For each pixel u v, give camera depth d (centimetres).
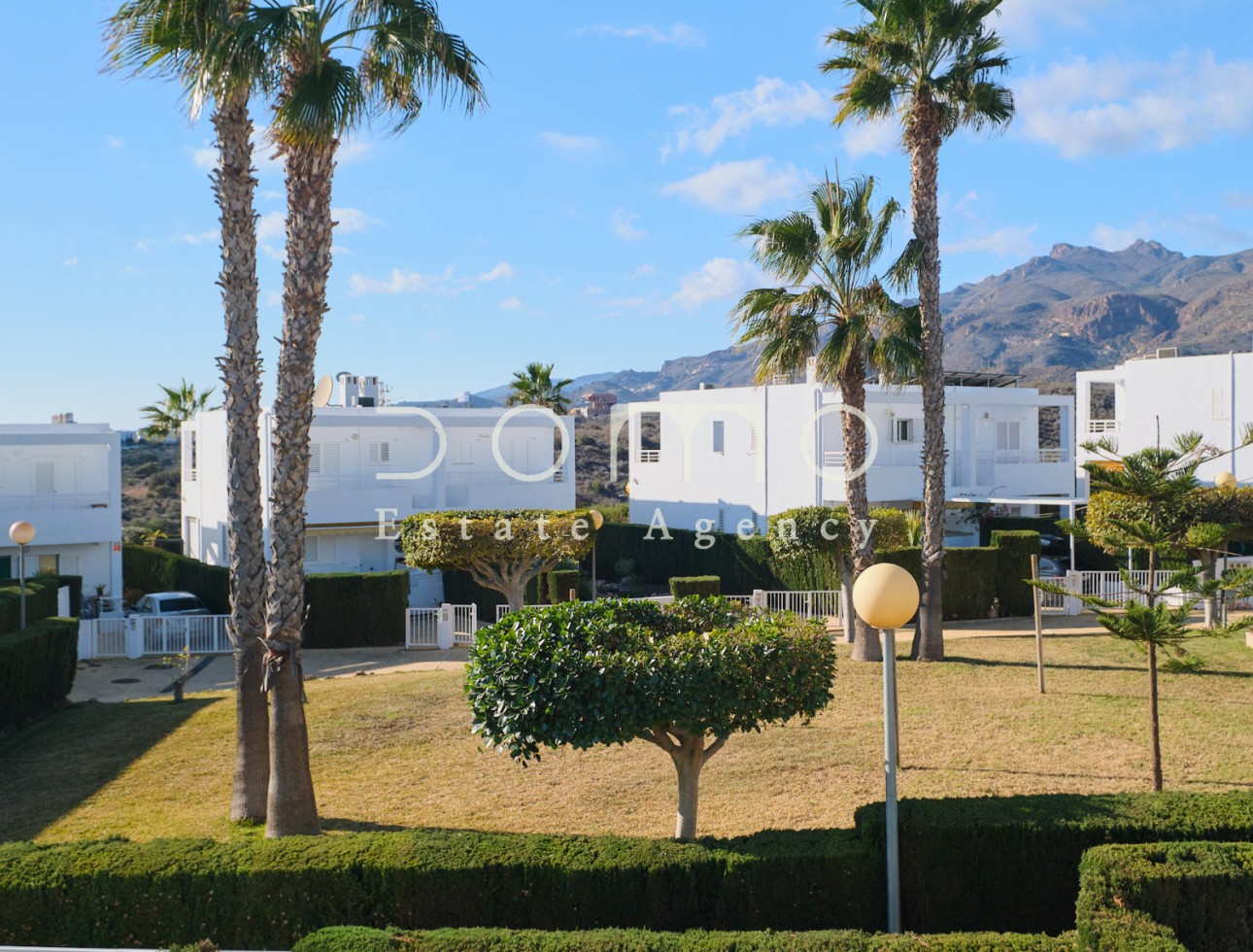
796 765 1231
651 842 773
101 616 2922
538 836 789
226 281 1116
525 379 4528
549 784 1196
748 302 1912
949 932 754
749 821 1047
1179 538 1152
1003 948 620
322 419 3338
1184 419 3462
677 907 737
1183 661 997
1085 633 2123
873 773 1190
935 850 760
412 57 1012
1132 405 3594
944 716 1446
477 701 845
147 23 1034
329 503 3195
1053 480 4044
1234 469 3328
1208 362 3397
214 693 1828
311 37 984
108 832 1053
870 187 1919
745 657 851
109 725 1559
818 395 3375
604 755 1306
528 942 634
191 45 1036
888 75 1812
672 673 826
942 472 1866
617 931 653
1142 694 1549
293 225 1025
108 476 3203
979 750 1270
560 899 733
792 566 3011
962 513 3838
